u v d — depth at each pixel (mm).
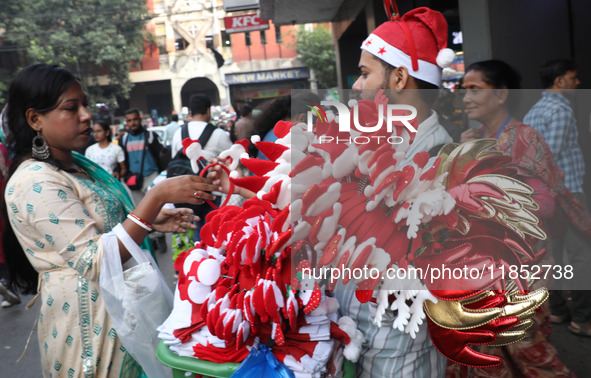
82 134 1777
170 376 1641
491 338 1229
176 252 4770
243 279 1338
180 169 3932
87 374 1674
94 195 1772
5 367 3420
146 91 35500
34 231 1670
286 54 31875
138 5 28625
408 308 1242
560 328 2775
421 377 1412
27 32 25047
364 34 11266
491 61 2234
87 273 1635
